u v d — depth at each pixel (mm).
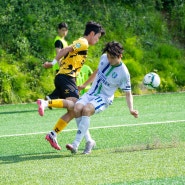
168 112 29828
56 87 21562
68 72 21250
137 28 44219
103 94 19234
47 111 31719
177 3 46750
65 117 19344
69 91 21203
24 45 38844
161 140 21266
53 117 29484
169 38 45031
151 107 32062
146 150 18766
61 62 21469
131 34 43406
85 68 28750
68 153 19438
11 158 18547
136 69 40406
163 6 47000
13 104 35812
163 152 17969
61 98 21469
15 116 30172
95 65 39656
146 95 38625
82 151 19844
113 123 26375
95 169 15773
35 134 24000
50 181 14539
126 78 18875
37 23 40375
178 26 46031
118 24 43469
